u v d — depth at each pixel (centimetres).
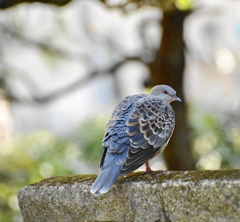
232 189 510
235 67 1877
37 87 2042
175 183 543
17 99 1562
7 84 1562
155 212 560
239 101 1748
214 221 521
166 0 1055
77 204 611
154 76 1328
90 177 621
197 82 2122
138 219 573
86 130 1596
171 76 1309
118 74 2245
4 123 1869
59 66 2073
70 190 616
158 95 785
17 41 1593
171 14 1263
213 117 1566
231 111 1630
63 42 1855
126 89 2258
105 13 2067
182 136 1309
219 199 516
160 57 1309
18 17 1516
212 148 1524
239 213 507
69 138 1611
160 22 1295
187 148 1316
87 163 1548
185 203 537
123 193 583
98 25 2062
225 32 2181
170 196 547
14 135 1698
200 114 1586
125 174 596
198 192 527
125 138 617
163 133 658
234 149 1532
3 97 1549
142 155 621
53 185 633
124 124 629
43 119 2134
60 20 1686
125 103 664
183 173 555
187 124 1324
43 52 1866
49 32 1691
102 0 1102
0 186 1479
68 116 2102
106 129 636
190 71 2142
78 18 2008
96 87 2292
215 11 2064
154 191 559
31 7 1570
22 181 1508
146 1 1063
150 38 1723
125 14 1094
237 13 2172
